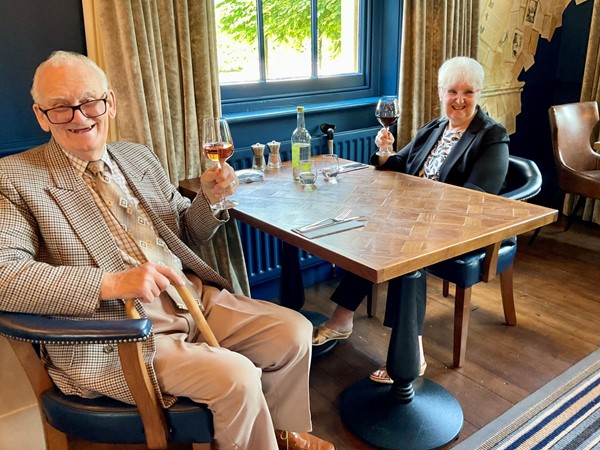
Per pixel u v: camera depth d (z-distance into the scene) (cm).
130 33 181
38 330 109
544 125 402
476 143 203
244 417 122
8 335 112
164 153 201
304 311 248
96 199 140
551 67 388
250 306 154
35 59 181
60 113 130
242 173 208
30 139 186
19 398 177
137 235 146
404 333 165
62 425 127
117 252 136
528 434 170
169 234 154
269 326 144
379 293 270
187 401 125
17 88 180
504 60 350
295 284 229
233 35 242
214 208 163
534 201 394
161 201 159
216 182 159
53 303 116
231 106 245
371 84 295
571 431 170
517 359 212
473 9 290
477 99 208
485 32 328
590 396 188
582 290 269
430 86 281
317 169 217
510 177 225
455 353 206
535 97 386
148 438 123
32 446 177
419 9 259
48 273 116
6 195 127
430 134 228
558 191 341
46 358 128
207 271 161
